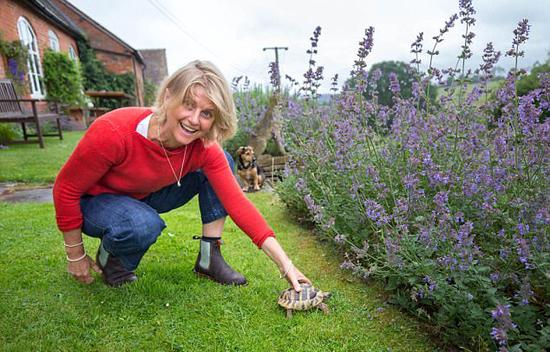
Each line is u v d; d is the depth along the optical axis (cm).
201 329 184
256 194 485
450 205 229
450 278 173
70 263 200
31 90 1294
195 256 267
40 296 205
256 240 207
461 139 257
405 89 431
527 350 146
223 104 171
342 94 353
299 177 343
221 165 210
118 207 194
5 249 266
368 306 210
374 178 249
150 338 178
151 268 243
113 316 191
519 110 211
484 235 220
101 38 2566
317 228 314
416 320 196
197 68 168
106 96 2078
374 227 237
